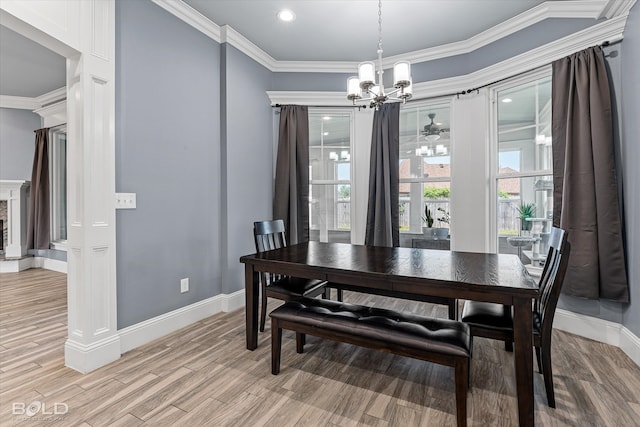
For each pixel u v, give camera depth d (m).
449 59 3.50
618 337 2.34
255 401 1.75
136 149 2.42
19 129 5.21
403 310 3.19
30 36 1.85
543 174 2.92
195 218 2.94
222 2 2.72
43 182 5.12
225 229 3.22
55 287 4.11
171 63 2.70
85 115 2.04
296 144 3.87
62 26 1.91
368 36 3.26
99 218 2.13
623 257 2.28
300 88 3.92
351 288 2.55
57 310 3.24
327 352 2.34
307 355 2.29
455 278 1.68
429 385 1.91
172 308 2.72
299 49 3.55
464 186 3.45
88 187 2.06
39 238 5.13
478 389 1.85
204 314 3.03
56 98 4.90
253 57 3.56
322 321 1.85
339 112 4.00
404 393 1.82
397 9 2.80
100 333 2.13
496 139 3.28
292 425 1.56
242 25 3.09
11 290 3.97
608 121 2.33
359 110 3.94
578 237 2.45
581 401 1.72
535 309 2.00
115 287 2.23
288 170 3.84
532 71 2.89
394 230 3.64
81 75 2.04
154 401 1.74
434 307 3.27
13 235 5.21
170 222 2.71
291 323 1.95
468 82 3.37
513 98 3.16
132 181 2.39
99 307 2.13
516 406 1.69
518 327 1.51
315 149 4.14
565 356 2.21
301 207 3.88
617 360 2.15
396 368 2.11
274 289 2.57
